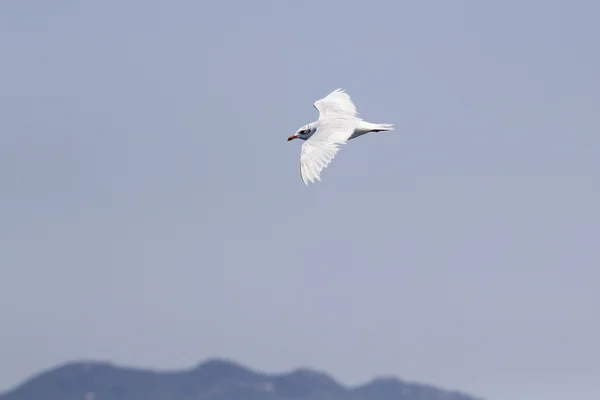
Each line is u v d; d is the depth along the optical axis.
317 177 32.88
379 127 37.00
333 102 39.84
